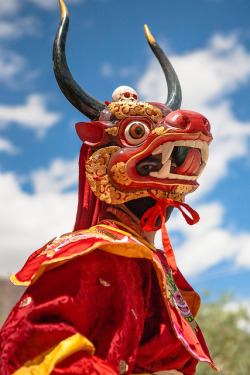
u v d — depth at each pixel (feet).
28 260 5.64
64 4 6.20
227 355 19.38
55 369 4.47
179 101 6.42
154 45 6.80
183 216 5.82
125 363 4.83
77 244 5.06
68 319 4.76
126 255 5.17
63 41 5.95
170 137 5.46
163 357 5.45
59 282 4.91
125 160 5.53
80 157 6.07
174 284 6.03
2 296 17.29
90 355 4.67
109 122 5.73
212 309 20.58
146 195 5.64
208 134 5.62
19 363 4.52
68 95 5.88
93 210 6.10
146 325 5.42
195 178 5.76
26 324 4.65
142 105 5.70
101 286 5.01
